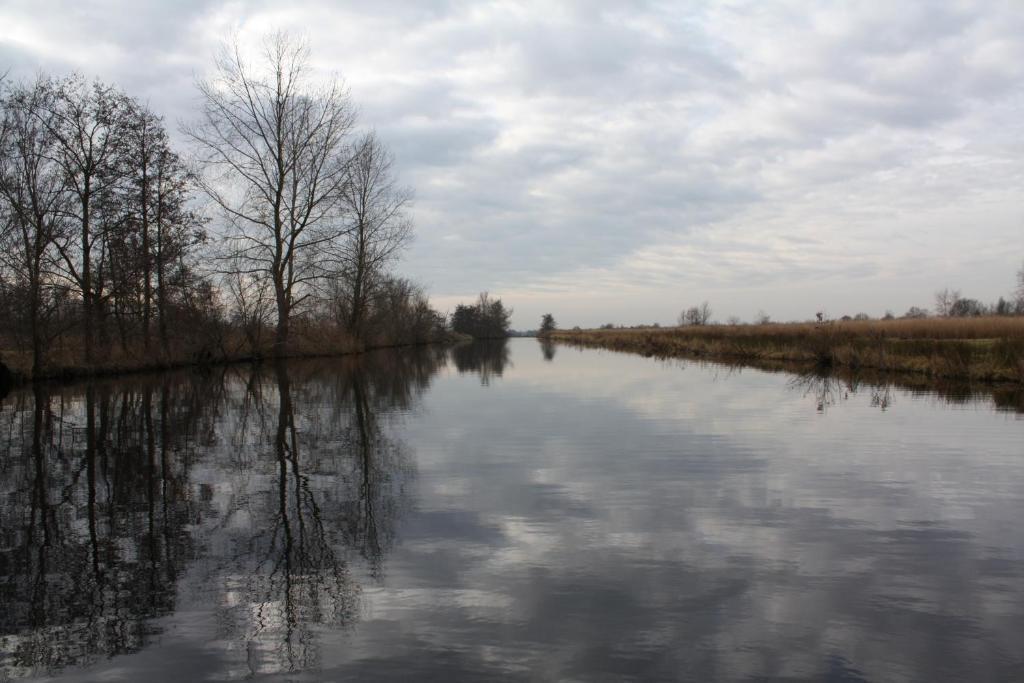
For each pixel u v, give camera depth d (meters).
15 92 20.06
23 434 11.13
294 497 6.94
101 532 5.87
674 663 3.58
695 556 5.12
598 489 7.12
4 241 19.88
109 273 23.50
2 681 3.49
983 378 19.31
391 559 5.12
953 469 7.98
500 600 4.36
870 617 4.10
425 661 3.62
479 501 6.69
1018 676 3.43
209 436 10.82
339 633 3.95
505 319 128.38
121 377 23.48
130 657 3.72
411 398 16.47
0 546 5.54
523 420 12.27
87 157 22.34
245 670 3.57
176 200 25.22
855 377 21.17
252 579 4.77
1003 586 4.54
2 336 21.56
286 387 19.83
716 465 8.26
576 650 3.72
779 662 3.58
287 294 31.92
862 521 5.98
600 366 29.42
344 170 30.88
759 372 23.86
